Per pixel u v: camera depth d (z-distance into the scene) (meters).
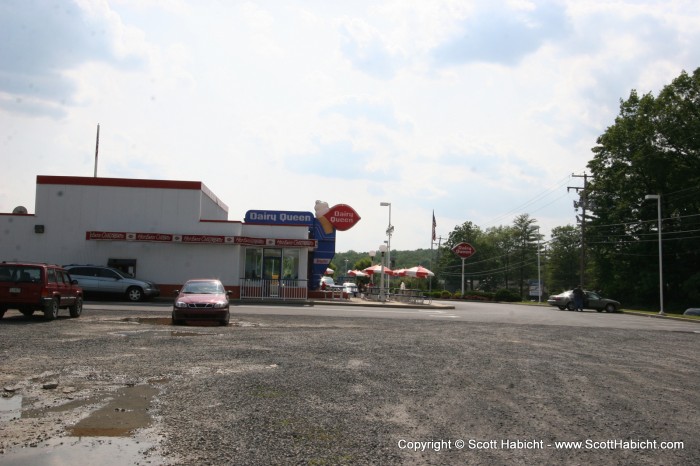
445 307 38.88
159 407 7.65
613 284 70.69
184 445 6.08
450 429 6.95
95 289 30.36
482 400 8.58
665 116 57.78
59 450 5.89
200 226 36.09
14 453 5.78
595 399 8.95
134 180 35.78
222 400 8.07
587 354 14.55
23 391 8.45
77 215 35.22
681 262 64.50
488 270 133.00
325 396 8.48
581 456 6.11
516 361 12.73
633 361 13.56
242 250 37.31
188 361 11.20
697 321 39.28
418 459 5.82
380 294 42.88
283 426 6.84
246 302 34.22
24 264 18.09
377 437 6.52
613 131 63.50
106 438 6.29
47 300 18.00
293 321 21.69
